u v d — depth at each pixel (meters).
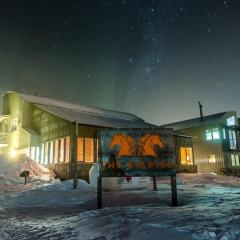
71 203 9.97
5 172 18.44
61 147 21.48
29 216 7.50
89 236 4.67
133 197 10.39
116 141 8.33
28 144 24.78
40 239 4.78
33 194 12.23
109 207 7.83
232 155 33.94
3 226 6.19
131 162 8.18
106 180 13.49
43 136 24.47
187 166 27.84
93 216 6.39
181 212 6.09
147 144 8.29
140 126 28.16
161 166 8.12
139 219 5.37
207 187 15.40
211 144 33.88
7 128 29.50
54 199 11.05
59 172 20.72
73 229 5.45
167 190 13.45
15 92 28.28
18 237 5.06
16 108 28.28
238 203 7.60
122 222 5.27
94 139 21.25
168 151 8.23
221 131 33.53
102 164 8.23
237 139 35.50
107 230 4.88
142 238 4.11
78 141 20.36
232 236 3.62
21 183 17.00
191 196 10.38
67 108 27.88
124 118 33.47
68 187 14.78
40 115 25.69
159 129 8.40
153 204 8.41
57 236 4.92
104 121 24.84
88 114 27.83
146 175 8.06
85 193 12.38
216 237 3.69
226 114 35.09
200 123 35.50
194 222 4.76
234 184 17.98
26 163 20.22
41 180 17.58
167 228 4.40
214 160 33.19
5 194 12.82
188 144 29.08
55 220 6.66
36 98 28.31
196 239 3.68
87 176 20.05
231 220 4.61
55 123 22.84
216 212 5.85
